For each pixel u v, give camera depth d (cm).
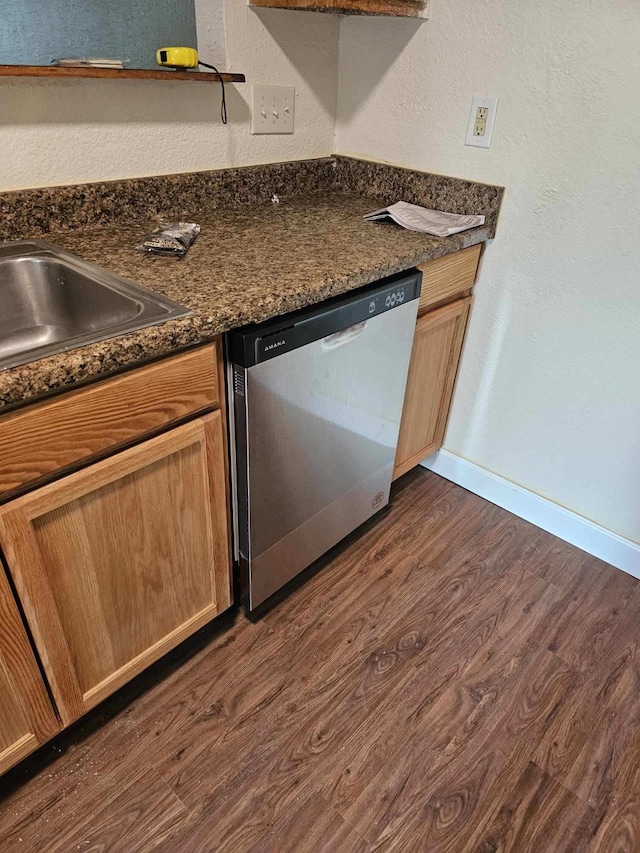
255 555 134
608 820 111
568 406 164
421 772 117
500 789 115
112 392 87
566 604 157
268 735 122
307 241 137
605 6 121
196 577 124
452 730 125
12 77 113
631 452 156
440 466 205
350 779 116
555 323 157
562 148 138
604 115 129
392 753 120
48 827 106
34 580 90
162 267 115
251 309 100
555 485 176
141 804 110
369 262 124
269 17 147
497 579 164
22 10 110
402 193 173
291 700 129
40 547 89
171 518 110
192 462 108
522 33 134
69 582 97
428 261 144
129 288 104
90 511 94
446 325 166
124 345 83
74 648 104
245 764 117
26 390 75
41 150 123
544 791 115
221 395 108
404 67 158
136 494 100
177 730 123
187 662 137
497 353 173
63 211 129
